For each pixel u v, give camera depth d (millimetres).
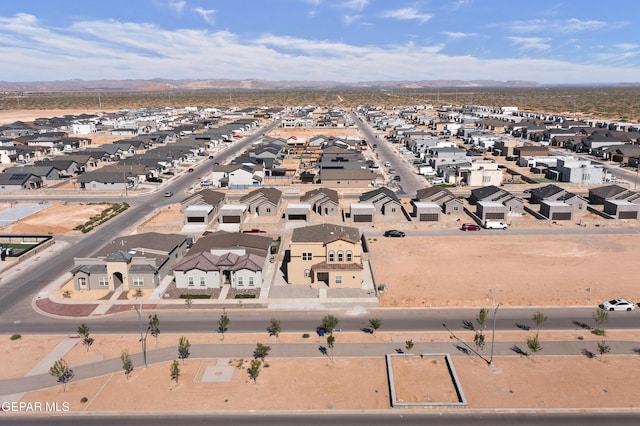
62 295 64188
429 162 157375
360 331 54094
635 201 102562
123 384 44500
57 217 102438
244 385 44094
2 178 129000
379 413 40375
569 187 126625
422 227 94188
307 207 97625
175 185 134750
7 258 76750
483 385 43719
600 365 46875
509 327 54688
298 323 56125
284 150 181625
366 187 129000
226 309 59969
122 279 66312
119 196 122688
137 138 198125
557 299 61500
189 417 39969
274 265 74000
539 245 82875
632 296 62531
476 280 68312
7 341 52594
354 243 65625
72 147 193375
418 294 63781
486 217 96250
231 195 122438
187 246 81625
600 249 80438
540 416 39656
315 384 44219
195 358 48781
